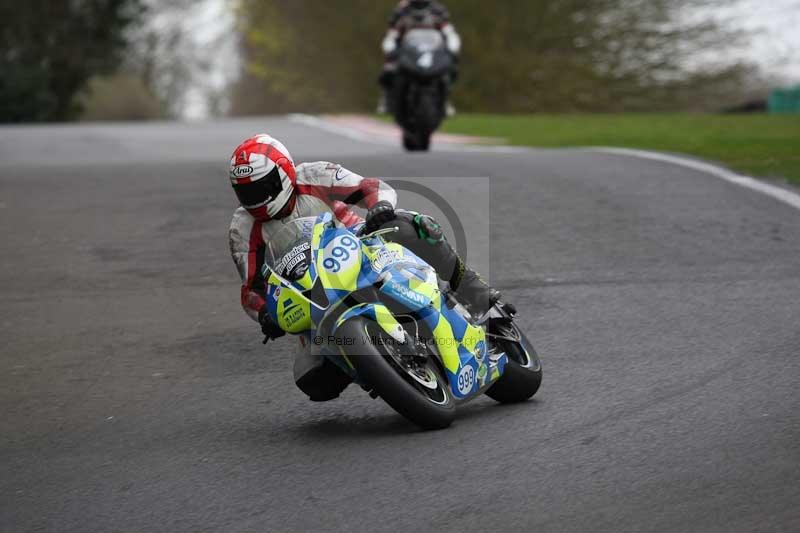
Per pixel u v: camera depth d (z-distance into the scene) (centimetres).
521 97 12675
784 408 1912
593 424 1911
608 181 4159
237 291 3062
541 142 6138
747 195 3788
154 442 1995
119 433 2058
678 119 7712
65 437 2052
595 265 3086
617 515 1520
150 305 2964
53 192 4556
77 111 17612
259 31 14000
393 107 5762
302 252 1905
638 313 2627
